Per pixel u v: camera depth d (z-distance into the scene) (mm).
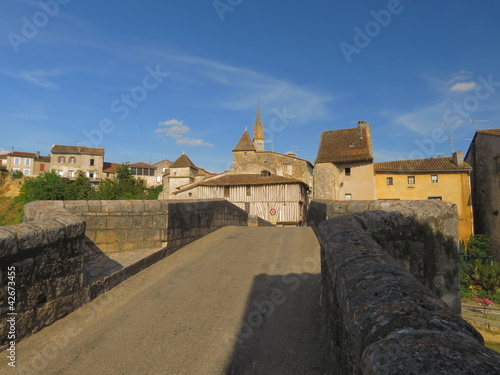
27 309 4020
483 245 22234
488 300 15773
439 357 1066
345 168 28844
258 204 32000
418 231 4766
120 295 5539
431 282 4727
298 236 10703
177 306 5047
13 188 49000
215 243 9625
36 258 4160
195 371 3365
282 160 45438
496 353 1119
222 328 4301
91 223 7203
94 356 3654
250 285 5898
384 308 1566
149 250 7652
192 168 50469
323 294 3852
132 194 41844
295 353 3641
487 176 23906
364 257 2402
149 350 3779
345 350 1997
